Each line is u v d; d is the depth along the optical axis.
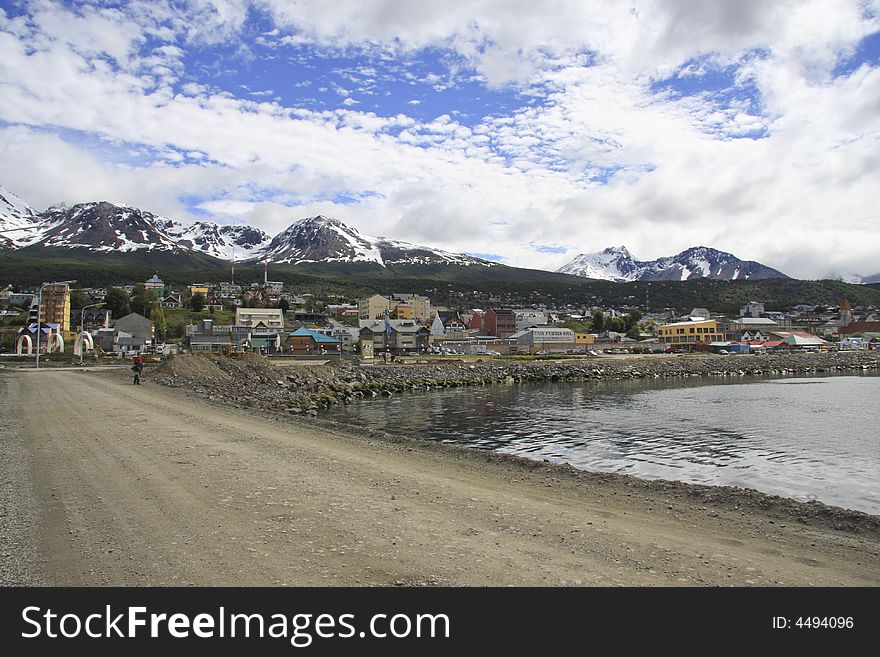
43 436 16.20
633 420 33.75
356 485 10.91
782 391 56.03
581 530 8.55
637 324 176.38
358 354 94.38
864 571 7.41
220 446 14.95
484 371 72.25
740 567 7.29
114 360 73.25
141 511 8.74
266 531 7.86
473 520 8.80
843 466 19.67
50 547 7.18
